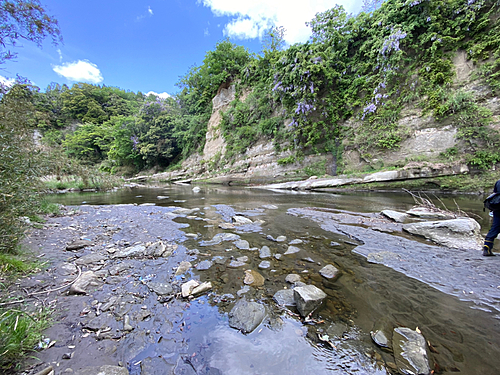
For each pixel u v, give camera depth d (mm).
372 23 15180
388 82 13836
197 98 35469
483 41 11227
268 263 3307
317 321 2051
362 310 2203
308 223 5605
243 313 2117
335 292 2535
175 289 2629
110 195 12500
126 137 33375
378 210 6918
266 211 7191
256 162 20016
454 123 11352
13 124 4203
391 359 1612
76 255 3586
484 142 10508
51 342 1758
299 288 2391
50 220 5797
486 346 1713
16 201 3312
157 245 3865
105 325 1995
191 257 3555
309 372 1541
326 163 16094
